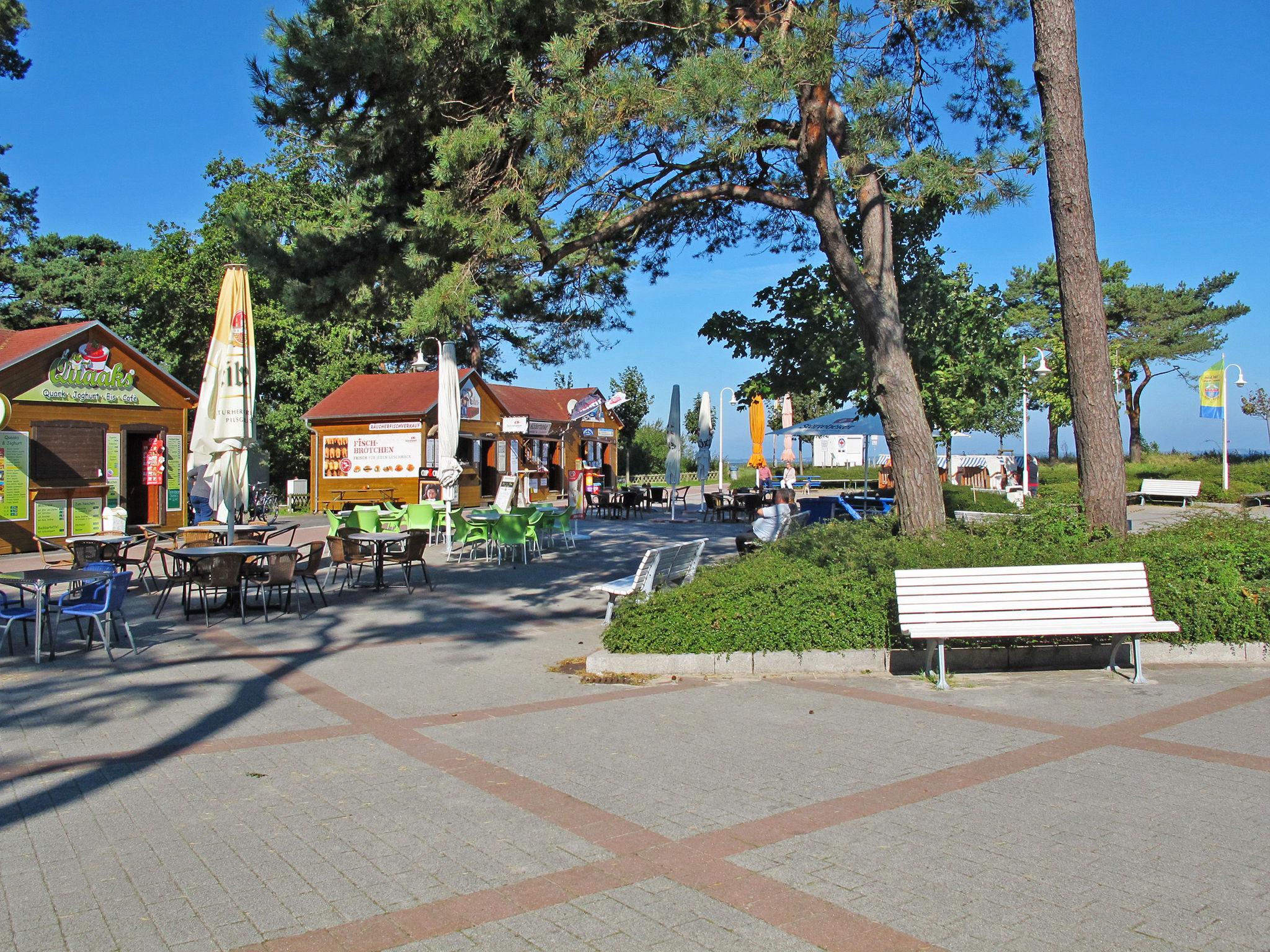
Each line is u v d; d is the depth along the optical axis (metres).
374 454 27.88
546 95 8.11
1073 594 7.32
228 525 12.23
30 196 35.34
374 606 11.66
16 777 5.33
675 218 12.23
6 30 25.94
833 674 7.63
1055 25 9.48
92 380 19.94
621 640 7.87
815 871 3.96
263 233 9.99
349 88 9.09
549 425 34.84
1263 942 3.32
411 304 9.37
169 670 8.12
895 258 12.45
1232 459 44.84
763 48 8.16
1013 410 35.06
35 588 8.34
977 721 6.23
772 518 12.04
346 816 4.68
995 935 3.39
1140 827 4.38
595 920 3.56
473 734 6.11
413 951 3.35
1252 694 6.86
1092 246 9.59
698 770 5.31
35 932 3.51
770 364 12.83
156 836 4.44
